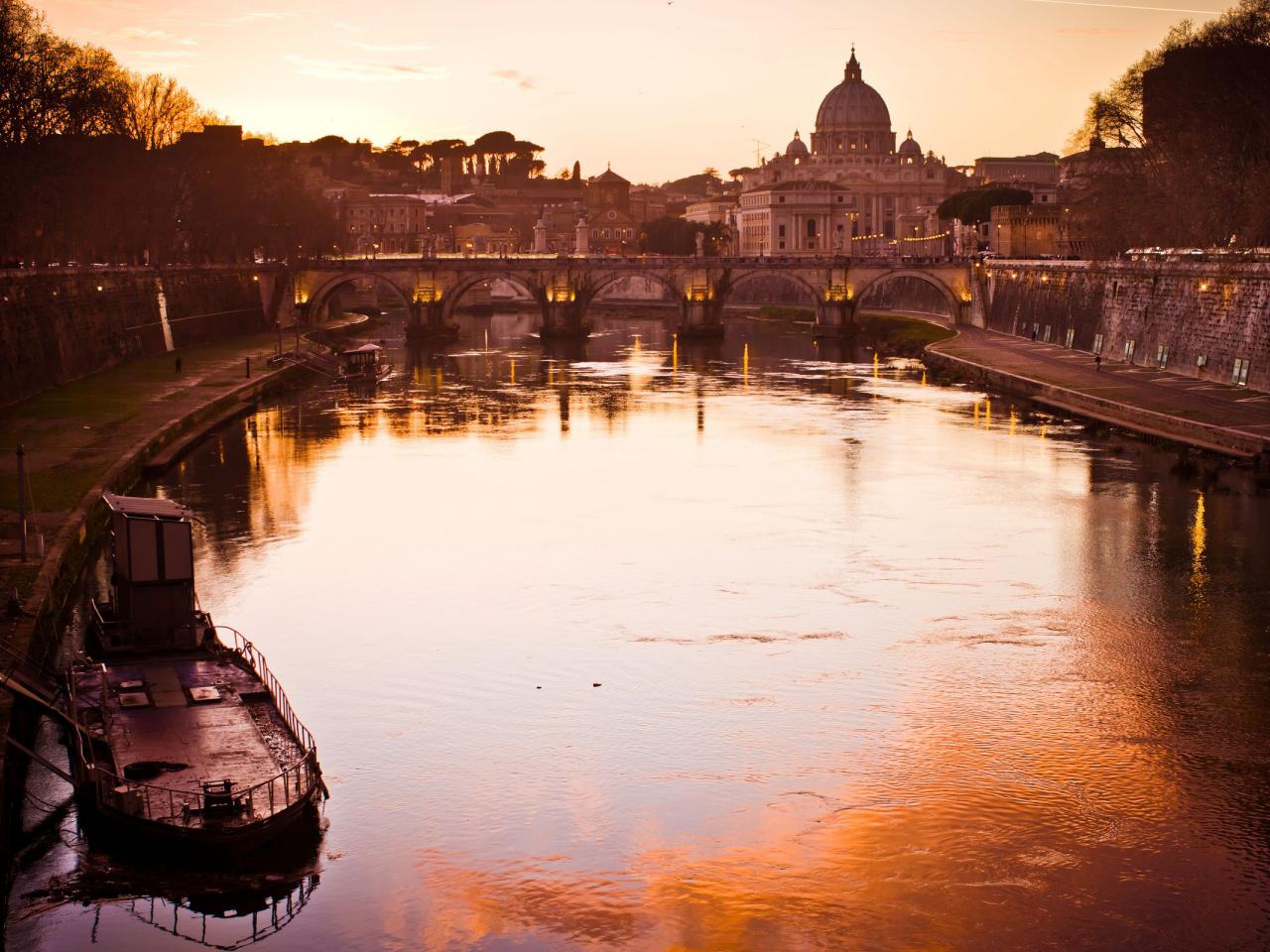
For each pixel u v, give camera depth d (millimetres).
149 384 155875
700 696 63719
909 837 50844
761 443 130375
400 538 92562
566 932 45281
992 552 87812
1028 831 51281
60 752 55406
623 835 51094
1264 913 46188
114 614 66875
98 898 46438
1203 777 55312
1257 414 126688
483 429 141125
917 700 63094
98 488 93000
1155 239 193875
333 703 63094
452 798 53781
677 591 80000
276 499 104938
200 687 57031
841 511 100188
